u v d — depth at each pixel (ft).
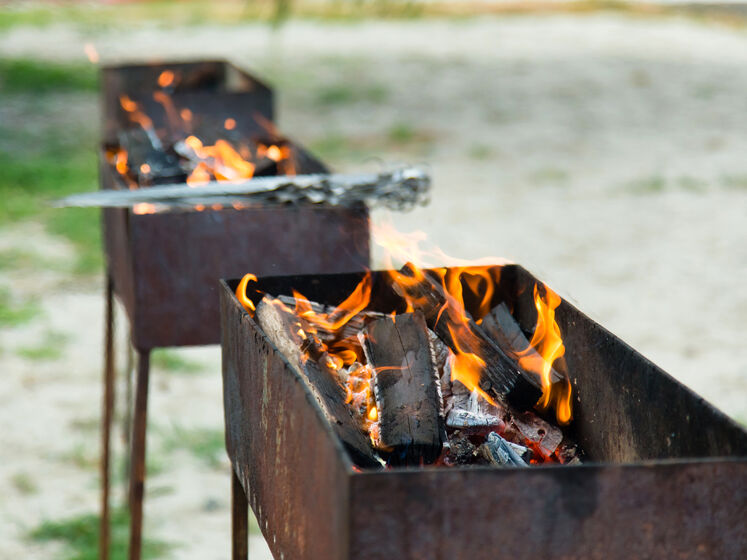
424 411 7.73
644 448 7.16
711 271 27.09
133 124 18.81
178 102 18.43
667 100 49.96
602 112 47.50
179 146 16.03
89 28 71.67
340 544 5.80
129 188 13.79
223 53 62.23
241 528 9.10
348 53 63.46
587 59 61.57
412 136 42.73
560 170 37.58
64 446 18.43
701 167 37.93
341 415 7.50
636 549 5.76
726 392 19.76
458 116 46.50
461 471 5.58
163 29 72.43
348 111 47.32
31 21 74.13
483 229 30.32
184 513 16.19
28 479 17.19
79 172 36.81
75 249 29.45
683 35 71.97
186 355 22.72
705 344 22.29
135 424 12.62
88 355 22.50
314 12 79.87
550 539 5.70
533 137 42.73
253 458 8.01
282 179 13.08
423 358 8.17
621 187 35.40
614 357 7.57
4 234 30.45
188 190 12.64
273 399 7.27
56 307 25.31
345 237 12.68
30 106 47.42
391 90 52.11
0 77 52.21
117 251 13.78
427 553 5.65
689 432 6.59
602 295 25.25
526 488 5.64
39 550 14.99
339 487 5.79
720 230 30.60
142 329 12.39
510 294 9.57
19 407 19.88
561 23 78.38
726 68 58.65
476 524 5.65
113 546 15.17
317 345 8.13
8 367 21.66
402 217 31.04
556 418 8.36
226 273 12.46
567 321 8.41
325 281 9.34
